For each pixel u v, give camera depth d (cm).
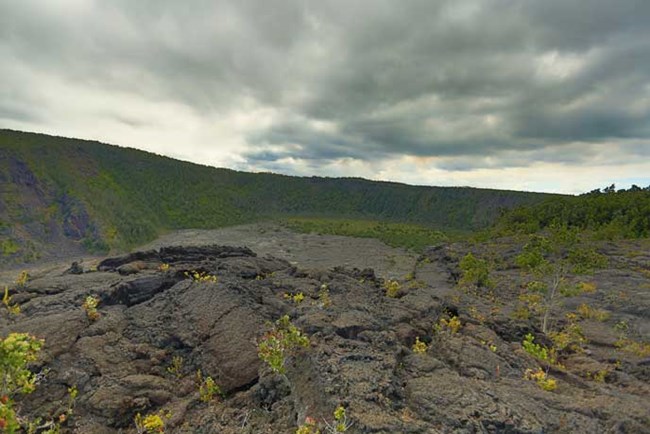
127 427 1475
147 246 18125
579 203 11906
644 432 1258
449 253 9812
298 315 2172
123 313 2209
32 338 1070
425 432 1111
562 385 1642
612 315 4200
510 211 14062
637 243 8138
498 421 1179
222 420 1441
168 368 1806
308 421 1127
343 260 13038
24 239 15138
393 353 1630
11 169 18725
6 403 991
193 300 2230
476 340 2053
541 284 4572
